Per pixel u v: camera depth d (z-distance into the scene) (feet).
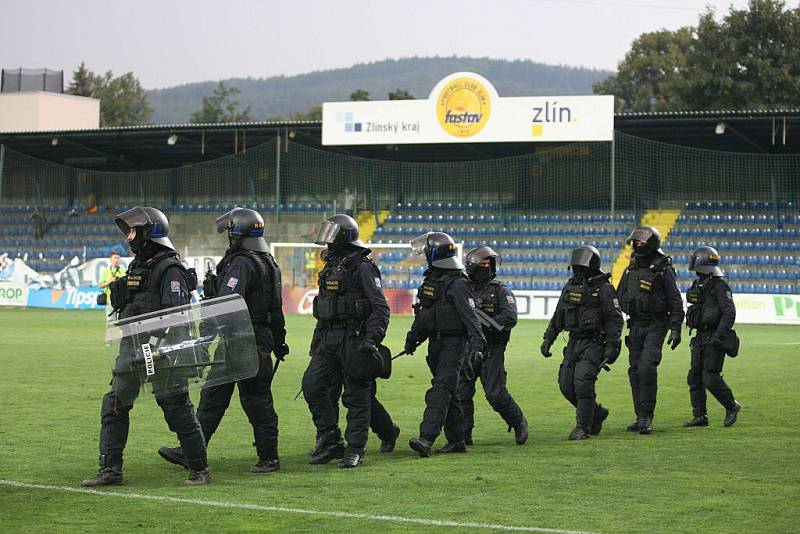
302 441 81.46
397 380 127.75
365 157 360.28
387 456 74.69
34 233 379.76
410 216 354.33
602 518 53.88
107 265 307.58
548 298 284.20
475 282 82.12
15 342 180.14
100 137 341.00
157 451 74.69
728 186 334.85
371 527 51.57
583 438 83.97
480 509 55.93
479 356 72.69
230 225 66.18
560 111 287.48
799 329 246.47
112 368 61.16
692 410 98.22
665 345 190.90
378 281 69.31
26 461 69.97
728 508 56.44
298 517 53.62
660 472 67.77
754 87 414.21
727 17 425.69
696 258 92.89
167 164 387.55
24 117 400.88
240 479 64.44
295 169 368.48
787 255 316.60
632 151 335.88
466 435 80.59
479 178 355.77
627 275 90.63
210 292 66.33
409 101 297.53
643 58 644.27
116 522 52.31
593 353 84.89
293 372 137.28
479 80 291.79
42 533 49.90
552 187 347.15
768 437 84.99
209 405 66.64
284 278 314.76
